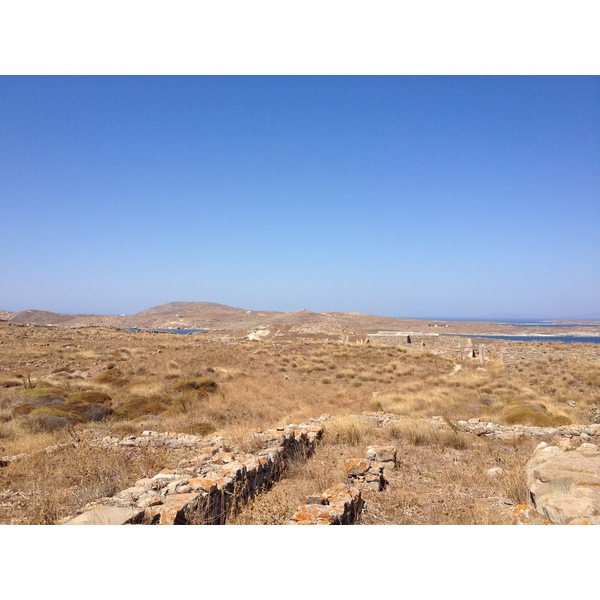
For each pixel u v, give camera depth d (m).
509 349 35.03
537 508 6.15
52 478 7.63
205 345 38.25
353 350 36.88
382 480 8.05
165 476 6.86
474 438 12.38
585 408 17.50
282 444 9.28
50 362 26.64
